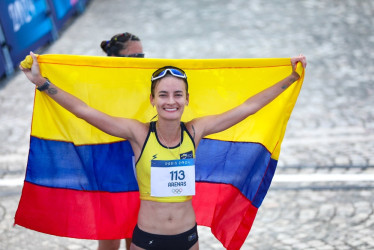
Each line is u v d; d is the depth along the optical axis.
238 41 32.31
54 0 34.12
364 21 35.84
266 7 40.47
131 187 10.41
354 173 17.31
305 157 18.64
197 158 10.60
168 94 8.55
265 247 13.23
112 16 38.84
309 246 13.20
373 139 19.98
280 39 32.56
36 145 9.98
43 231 10.36
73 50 30.84
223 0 43.06
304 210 15.07
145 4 42.12
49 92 9.06
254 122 10.46
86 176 10.28
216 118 9.44
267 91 9.81
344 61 28.69
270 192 16.22
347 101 23.77
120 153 10.30
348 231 13.88
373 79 26.25
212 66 10.06
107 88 10.08
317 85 25.66
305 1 41.72
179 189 8.83
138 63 9.90
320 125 21.45
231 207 10.63
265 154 10.52
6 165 18.20
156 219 8.83
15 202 15.70
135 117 10.30
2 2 26.81
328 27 34.78
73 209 10.35
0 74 26.62
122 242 13.70
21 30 28.75
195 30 34.91
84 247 13.45
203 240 13.73
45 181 10.16
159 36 33.56
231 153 10.57
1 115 22.77
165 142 8.84
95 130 10.11
